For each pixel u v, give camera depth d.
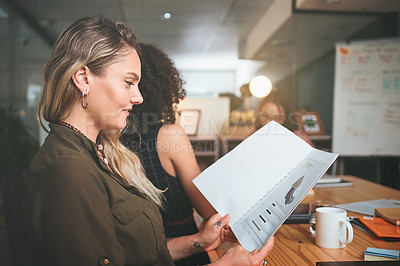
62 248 0.58
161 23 5.54
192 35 6.05
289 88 5.29
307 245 0.92
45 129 0.74
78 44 0.68
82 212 0.60
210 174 0.92
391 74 3.44
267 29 5.21
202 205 1.17
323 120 5.02
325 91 5.04
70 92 0.69
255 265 0.72
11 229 0.63
